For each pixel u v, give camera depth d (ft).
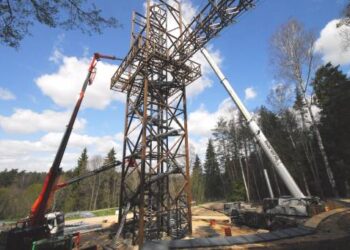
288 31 91.40
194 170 211.82
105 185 206.49
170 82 58.03
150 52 52.60
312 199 53.47
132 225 49.44
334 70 106.73
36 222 41.78
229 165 177.47
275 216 53.26
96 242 48.85
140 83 59.26
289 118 116.78
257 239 22.25
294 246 20.77
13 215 153.48
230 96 67.15
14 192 173.27
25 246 38.50
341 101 97.35
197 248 20.30
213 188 203.51
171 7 63.52
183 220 52.60
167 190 53.72
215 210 105.40
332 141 103.14
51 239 36.19
